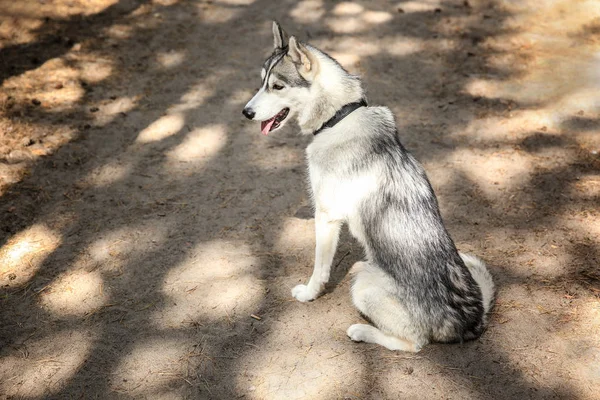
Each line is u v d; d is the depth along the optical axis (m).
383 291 1.86
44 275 2.16
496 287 2.09
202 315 2.04
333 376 1.86
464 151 2.70
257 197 2.50
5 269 2.18
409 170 1.90
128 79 3.20
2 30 3.46
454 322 1.84
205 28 3.76
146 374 1.87
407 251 1.84
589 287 2.07
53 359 1.91
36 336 1.97
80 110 2.95
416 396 1.80
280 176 2.61
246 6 4.08
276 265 2.21
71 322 2.02
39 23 3.60
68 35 3.52
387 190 1.88
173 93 3.11
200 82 3.20
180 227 2.36
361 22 3.83
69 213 2.41
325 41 3.60
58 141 2.74
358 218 1.93
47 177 2.56
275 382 1.85
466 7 3.95
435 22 3.78
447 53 3.41
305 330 1.99
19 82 3.07
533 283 2.10
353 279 1.97
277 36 2.12
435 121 2.89
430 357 1.89
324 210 1.97
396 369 1.87
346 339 1.96
